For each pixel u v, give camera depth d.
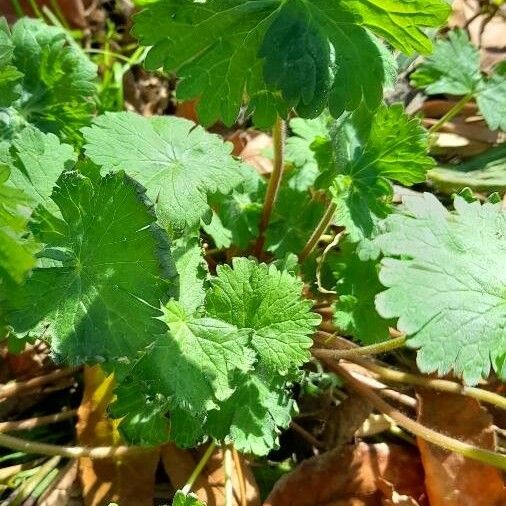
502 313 0.17
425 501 0.22
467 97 0.27
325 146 0.23
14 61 0.23
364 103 0.20
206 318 0.18
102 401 0.22
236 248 0.25
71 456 0.21
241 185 0.21
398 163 0.21
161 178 0.19
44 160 0.19
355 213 0.21
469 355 0.16
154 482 0.21
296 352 0.19
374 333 0.21
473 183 0.26
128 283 0.16
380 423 0.23
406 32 0.18
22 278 0.16
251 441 0.19
